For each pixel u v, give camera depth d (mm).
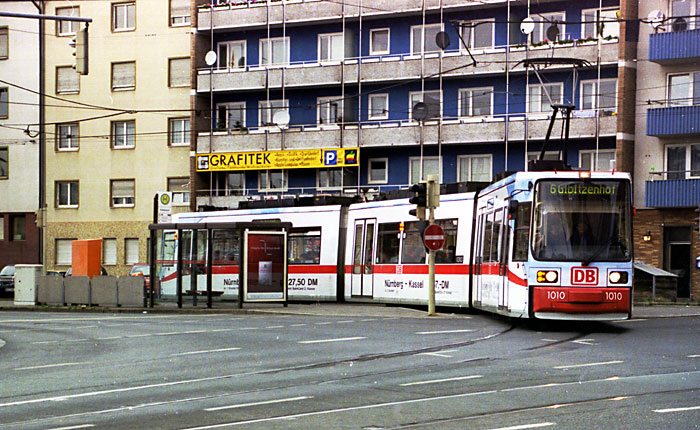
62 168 55344
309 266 32969
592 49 43781
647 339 17938
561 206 20156
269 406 10602
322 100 50125
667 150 42562
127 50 54000
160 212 33156
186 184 52906
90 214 54812
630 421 9180
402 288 29203
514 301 20625
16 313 32562
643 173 42938
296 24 50406
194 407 10688
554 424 9070
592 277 19812
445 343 17422
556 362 14219
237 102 51938
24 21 55812
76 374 14312
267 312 26875
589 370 13211
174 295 31516
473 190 27234
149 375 13906
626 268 19922
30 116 55781
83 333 22219
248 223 29266
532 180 20422
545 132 44500
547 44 44750
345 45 49562
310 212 33188
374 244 30656
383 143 47531
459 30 47500
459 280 26875
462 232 26984
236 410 10375
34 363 16188
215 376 13547
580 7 45188
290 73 49719
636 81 43219
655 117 41781
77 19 21266
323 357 15492
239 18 50969
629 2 43094
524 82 46000
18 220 56375
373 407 10352
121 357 16562
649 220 42562
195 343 18609
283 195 50344
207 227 30016
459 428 8961
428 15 48312
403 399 10914
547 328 20781
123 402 11250
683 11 42375
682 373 12805
